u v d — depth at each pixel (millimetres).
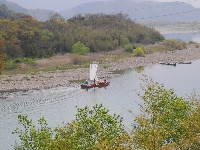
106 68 173000
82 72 160375
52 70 164750
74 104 105875
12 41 184375
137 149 31422
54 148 32719
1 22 199375
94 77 133750
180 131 36844
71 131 37031
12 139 74000
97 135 33875
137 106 99625
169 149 30141
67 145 32906
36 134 39344
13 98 114750
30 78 146375
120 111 94125
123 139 31594
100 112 37219
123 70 170125
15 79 144000
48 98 114000
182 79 143125
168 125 37062
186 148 33906
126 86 131250
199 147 33344
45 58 192375
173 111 39688
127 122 80812
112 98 111938
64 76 151375
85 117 36219
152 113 38969
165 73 159500
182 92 117750
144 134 32438
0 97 116500
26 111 97875
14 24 197250
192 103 43469
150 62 192625
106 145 30719
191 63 190750
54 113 95688
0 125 84188
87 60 191375
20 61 177375
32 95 119312
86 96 116438
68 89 128625
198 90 120562
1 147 69250
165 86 128625
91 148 32188
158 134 30594
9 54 182625
